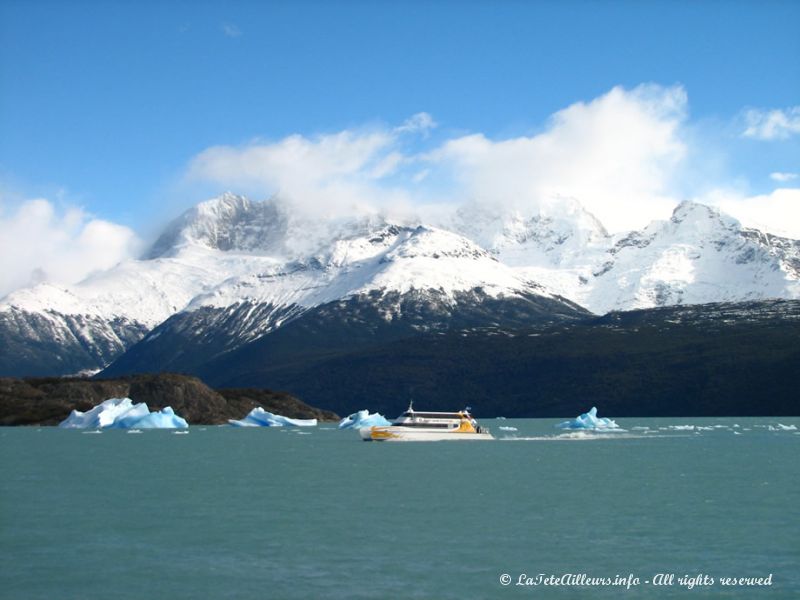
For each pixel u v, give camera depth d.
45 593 56.28
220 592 56.44
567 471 122.94
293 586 57.66
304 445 189.88
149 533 74.44
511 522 78.81
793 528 75.38
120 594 56.06
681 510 85.25
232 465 136.38
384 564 63.09
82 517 82.69
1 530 75.94
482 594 56.06
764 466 129.50
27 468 131.38
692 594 55.91
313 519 81.00
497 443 193.25
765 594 55.72
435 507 88.06
